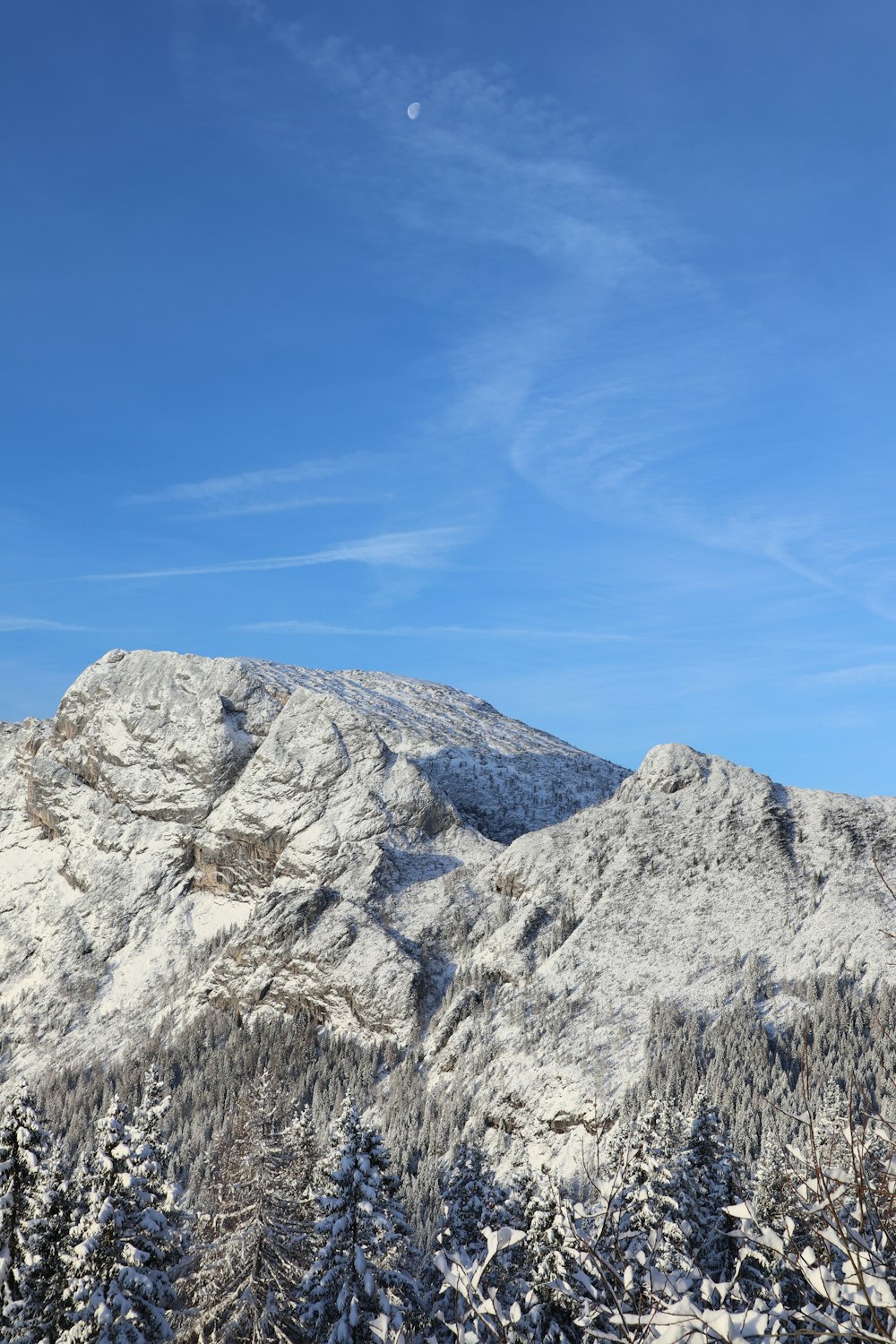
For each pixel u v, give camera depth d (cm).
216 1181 5069
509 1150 13412
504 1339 1020
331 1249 3800
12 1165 3366
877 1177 912
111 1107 3600
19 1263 3338
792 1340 1021
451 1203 4381
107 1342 3184
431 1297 3672
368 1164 3944
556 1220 3006
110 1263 3338
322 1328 3756
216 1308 4191
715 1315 804
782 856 18725
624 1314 904
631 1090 12619
